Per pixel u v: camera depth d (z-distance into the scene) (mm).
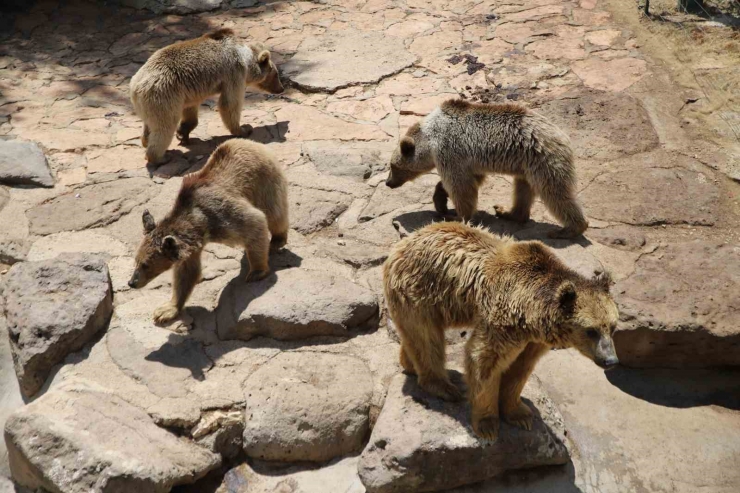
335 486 5207
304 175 8227
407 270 4941
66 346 6027
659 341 5773
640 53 10305
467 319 4875
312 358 5840
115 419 5270
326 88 10141
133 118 9812
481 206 7711
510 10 11984
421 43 11180
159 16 12875
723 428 5453
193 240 5906
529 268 4598
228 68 8914
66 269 6535
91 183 8273
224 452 5426
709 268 6344
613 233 7000
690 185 7703
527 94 9539
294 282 6344
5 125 9609
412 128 7531
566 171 6770
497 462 4957
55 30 12484
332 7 12750
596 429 5465
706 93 9250
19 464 5266
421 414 5078
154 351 5922
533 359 4816
